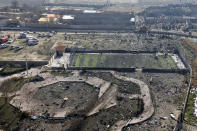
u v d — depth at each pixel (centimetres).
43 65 13875
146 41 17850
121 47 16562
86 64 14125
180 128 8812
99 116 9500
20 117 9394
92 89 11456
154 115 9581
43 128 8881
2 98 10638
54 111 9806
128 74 12925
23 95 10900
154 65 14000
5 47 16375
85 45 16900
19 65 13775
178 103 10362
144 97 10750
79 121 9200
